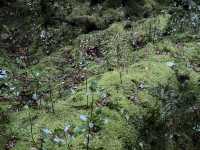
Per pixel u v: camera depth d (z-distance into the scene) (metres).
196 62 6.95
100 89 5.48
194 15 8.77
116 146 4.46
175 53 7.11
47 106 5.27
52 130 4.60
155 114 5.38
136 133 4.84
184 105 6.09
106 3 8.98
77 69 6.96
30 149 4.28
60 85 6.29
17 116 4.98
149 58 6.86
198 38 7.93
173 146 5.55
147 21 8.41
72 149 4.30
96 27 8.50
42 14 8.77
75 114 4.94
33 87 6.15
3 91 5.86
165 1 9.61
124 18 8.77
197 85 6.40
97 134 4.55
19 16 8.77
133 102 5.28
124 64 6.80
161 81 5.93
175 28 8.20
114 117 4.87
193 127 6.11
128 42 7.68
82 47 7.73
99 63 7.05
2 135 4.51
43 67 7.11
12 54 7.66
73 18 8.58
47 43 8.09
